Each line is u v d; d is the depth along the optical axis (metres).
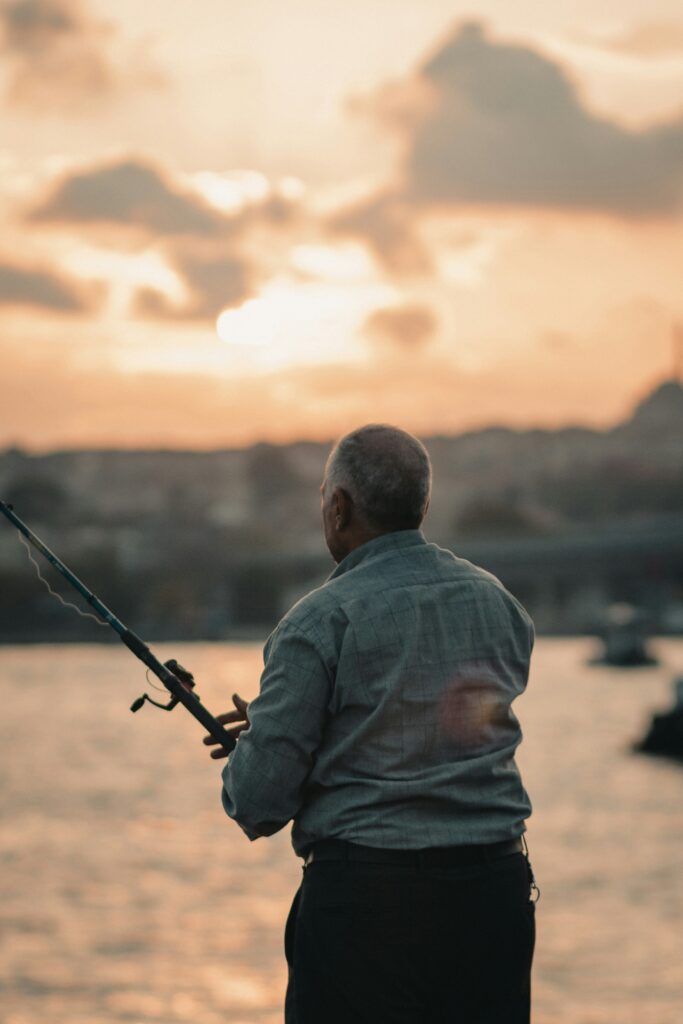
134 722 102.19
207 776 71.69
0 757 79.81
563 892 37.25
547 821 52.53
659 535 176.00
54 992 26.44
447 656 5.51
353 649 5.43
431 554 5.74
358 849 5.38
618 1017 23.47
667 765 70.44
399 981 5.34
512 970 5.49
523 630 5.80
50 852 45.88
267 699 5.46
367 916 5.33
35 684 142.12
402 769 5.41
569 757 74.12
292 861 42.75
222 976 27.88
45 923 33.53
